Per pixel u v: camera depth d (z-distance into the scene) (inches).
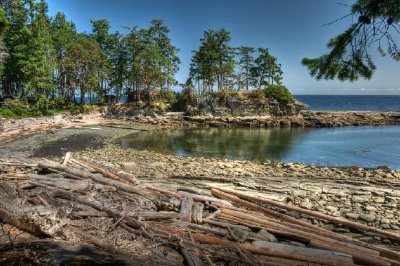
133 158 932.0
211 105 2240.4
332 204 442.6
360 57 215.3
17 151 1018.1
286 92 2343.8
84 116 1985.7
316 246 275.6
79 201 323.6
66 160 502.6
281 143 1386.6
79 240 254.2
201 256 246.4
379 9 196.4
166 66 2480.3
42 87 2074.3
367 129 1966.0
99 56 2361.0
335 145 1334.9
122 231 277.4
